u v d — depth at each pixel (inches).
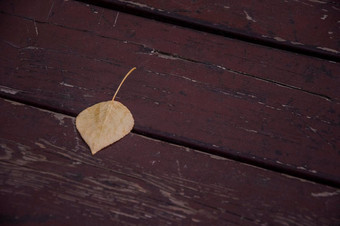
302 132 22.5
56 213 20.9
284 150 22.1
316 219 21.3
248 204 21.4
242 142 22.2
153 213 21.1
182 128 22.2
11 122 22.0
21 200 21.0
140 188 21.4
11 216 20.8
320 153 22.2
